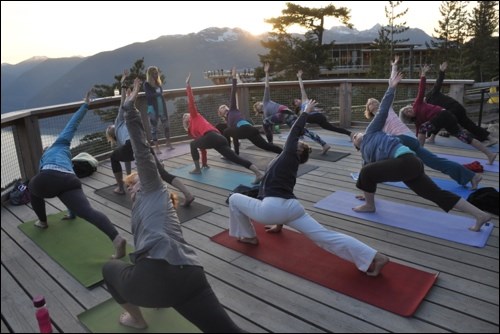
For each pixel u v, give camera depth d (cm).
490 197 359
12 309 242
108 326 219
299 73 575
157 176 210
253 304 237
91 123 575
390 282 251
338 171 496
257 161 552
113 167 427
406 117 520
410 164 316
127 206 404
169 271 186
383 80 712
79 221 367
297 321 221
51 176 299
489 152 499
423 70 508
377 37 3044
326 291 246
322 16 2588
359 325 215
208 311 187
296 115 599
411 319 218
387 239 314
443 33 3197
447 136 651
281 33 2639
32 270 287
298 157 277
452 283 251
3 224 373
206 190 444
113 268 202
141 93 639
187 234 334
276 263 279
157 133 641
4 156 443
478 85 649
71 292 257
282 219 264
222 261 288
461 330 208
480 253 288
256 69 2628
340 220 352
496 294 238
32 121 480
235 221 299
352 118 760
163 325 218
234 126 503
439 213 359
